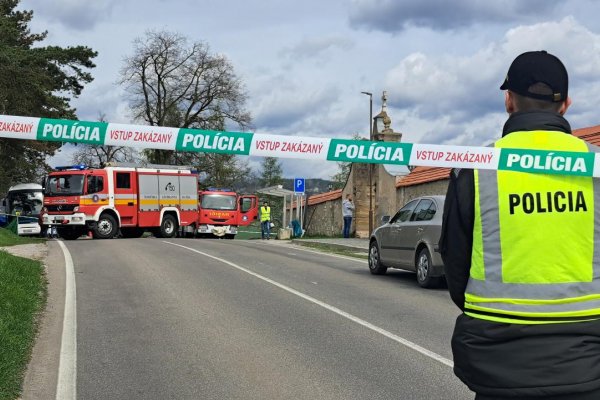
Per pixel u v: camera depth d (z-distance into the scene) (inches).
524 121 99.1
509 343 91.4
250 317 353.7
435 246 469.1
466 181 98.3
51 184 1113.4
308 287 474.0
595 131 666.8
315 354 273.3
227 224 1460.4
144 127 119.8
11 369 237.8
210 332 315.0
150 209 1224.8
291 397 217.3
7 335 279.4
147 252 754.2
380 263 558.6
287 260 691.4
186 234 1401.3
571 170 94.9
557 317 90.4
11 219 1460.4
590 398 88.1
